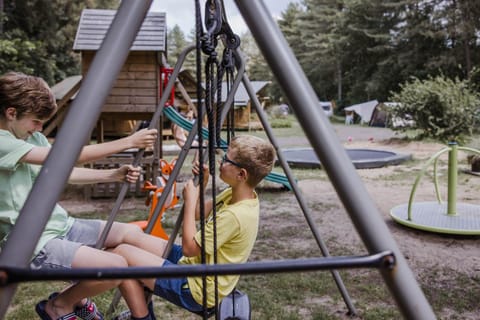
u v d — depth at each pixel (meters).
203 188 1.17
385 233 0.72
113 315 2.65
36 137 1.75
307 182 7.78
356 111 27.48
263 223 5.07
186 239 1.65
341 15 34.78
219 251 1.67
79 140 0.71
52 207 0.70
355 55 35.19
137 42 5.65
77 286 1.56
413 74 28.48
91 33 5.96
